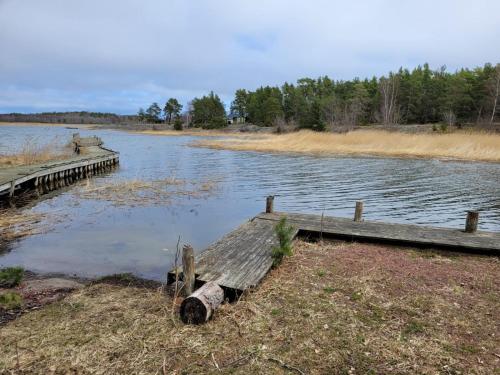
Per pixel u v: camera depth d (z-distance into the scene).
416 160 25.11
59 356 3.66
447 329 4.16
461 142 29.42
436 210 11.91
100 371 3.45
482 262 6.57
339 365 3.53
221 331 4.12
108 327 4.20
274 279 5.57
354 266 6.15
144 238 8.61
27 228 9.22
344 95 73.69
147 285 5.73
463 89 55.31
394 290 5.18
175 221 10.20
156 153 30.78
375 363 3.56
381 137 33.59
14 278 5.73
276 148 33.22
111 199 12.66
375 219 10.80
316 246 7.37
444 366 3.51
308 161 24.80
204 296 4.30
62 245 8.02
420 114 62.53
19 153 21.45
